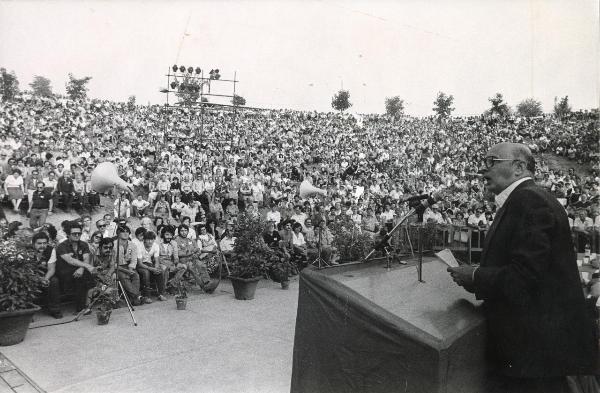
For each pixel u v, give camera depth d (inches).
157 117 1063.6
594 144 729.0
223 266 344.2
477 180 741.3
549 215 81.9
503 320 86.8
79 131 836.0
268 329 211.0
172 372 154.2
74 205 480.1
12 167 467.2
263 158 1000.2
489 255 90.4
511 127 1018.1
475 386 86.1
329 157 1137.4
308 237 418.3
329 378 93.2
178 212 493.7
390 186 867.4
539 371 82.3
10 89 782.5
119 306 249.3
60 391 137.7
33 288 192.1
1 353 170.6
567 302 82.4
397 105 1469.0
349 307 89.6
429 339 76.5
